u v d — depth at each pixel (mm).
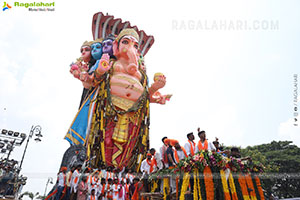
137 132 22094
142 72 25109
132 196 9703
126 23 28469
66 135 20859
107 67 21875
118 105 21625
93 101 21719
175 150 7715
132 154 21203
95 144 19609
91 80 22531
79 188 10336
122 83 22125
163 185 7379
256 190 6215
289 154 30219
